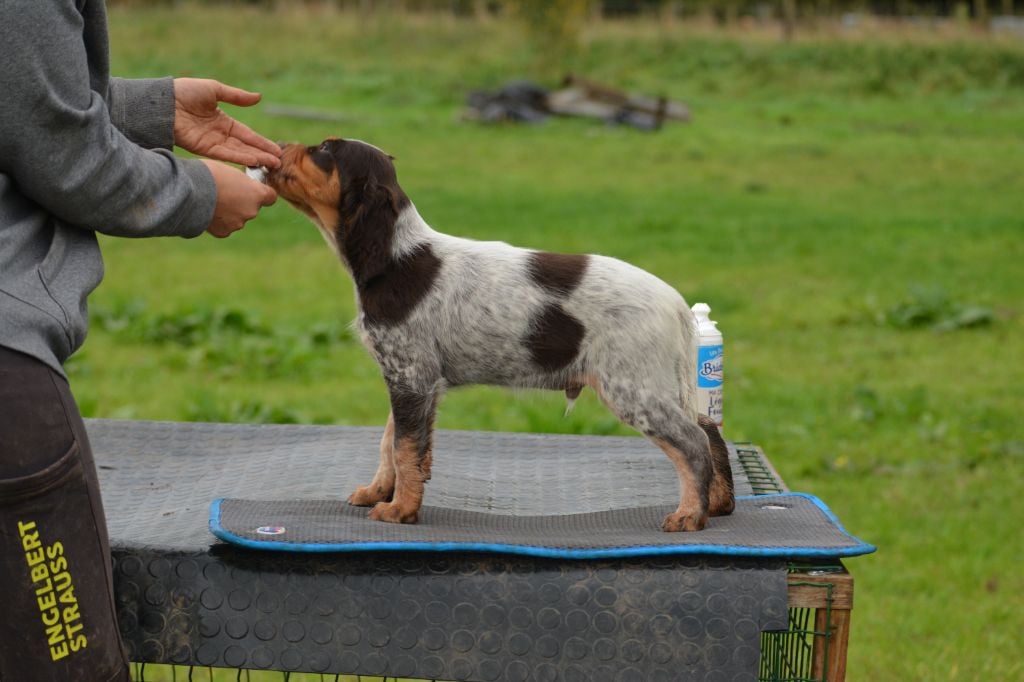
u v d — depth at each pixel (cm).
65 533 254
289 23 3216
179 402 809
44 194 260
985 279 1202
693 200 1639
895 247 1354
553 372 335
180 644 308
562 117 2436
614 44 3181
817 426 782
